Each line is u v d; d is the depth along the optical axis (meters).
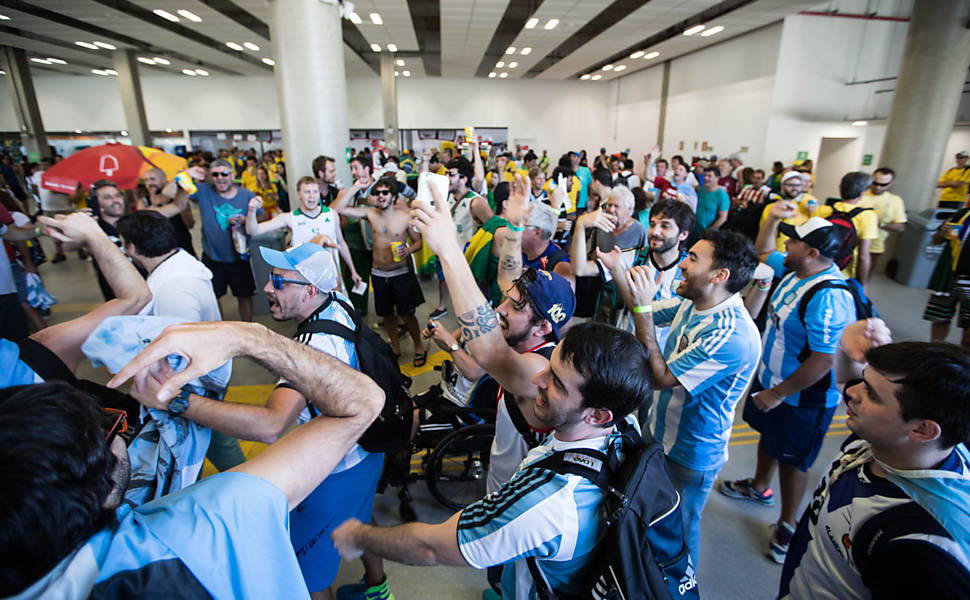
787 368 2.09
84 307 5.39
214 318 2.26
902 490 0.91
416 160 14.88
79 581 0.49
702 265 1.64
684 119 15.12
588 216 2.69
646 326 1.63
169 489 1.08
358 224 4.84
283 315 1.64
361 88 20.64
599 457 0.93
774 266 3.38
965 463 0.92
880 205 5.67
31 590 0.47
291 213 3.99
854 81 11.33
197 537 0.58
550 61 16.17
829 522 1.06
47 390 0.54
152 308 2.10
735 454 3.00
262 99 20.53
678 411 1.76
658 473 0.93
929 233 6.10
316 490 1.57
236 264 4.38
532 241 2.82
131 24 11.03
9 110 19.97
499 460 1.59
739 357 1.58
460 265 1.18
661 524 0.91
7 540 0.43
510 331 1.53
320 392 0.76
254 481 0.66
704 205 6.56
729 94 12.74
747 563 2.18
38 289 4.47
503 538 0.86
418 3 9.13
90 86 20.08
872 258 6.02
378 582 1.84
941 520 0.83
